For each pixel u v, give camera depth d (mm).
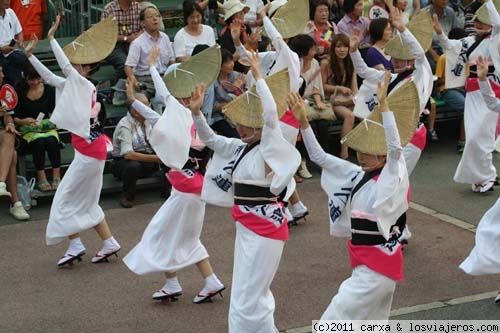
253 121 14039
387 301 13625
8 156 21047
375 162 13438
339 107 24125
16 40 22672
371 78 19281
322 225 20500
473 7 27250
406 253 18797
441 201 22000
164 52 23859
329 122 24250
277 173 13641
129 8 24797
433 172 24219
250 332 14078
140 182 22688
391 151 12883
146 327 15672
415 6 26953
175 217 16141
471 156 22109
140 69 23641
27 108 21578
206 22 27203
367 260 13336
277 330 14930
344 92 24078
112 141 22547
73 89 17703
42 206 22016
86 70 18484
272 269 14125
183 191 16031
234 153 14508
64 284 17578
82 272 18172
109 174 23312
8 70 23078
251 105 14086
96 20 27594
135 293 17109
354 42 19141
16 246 19562
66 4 28016
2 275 18031
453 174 24031
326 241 19516
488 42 21266
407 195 13234
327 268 18031
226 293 17000
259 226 14031
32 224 20875
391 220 13109
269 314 14078
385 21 22266
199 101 14422
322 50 24844
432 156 25594
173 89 15875
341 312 13500
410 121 13453
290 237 19797
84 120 17672
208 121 22750
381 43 22484
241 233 14234
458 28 26297
